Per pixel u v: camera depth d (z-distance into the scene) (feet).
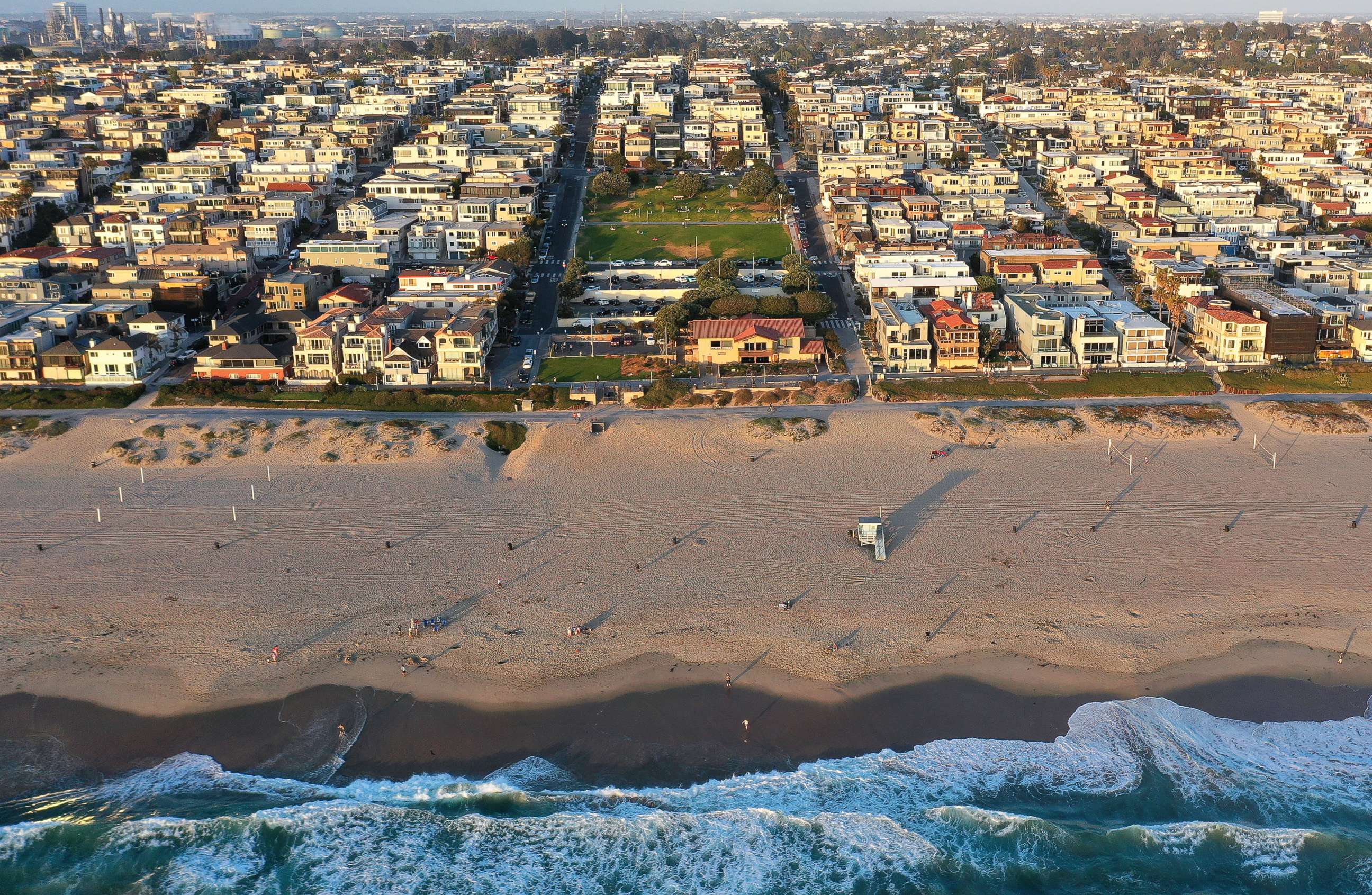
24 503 505.66
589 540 472.03
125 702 372.17
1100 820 327.88
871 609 419.74
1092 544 462.60
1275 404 599.57
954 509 494.59
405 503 505.66
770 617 415.85
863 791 337.52
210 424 583.99
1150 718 363.56
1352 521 479.41
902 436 570.46
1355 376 639.35
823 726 362.53
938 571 444.96
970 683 379.55
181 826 324.80
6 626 410.31
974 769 345.10
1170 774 342.85
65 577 443.32
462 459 549.13
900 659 391.24
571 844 321.32
